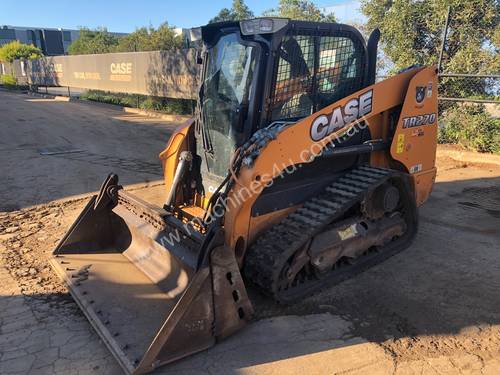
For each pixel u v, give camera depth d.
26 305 3.58
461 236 5.08
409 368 2.87
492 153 8.97
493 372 2.84
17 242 4.85
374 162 4.63
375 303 3.64
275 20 3.28
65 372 2.81
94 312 3.23
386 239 4.48
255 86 3.46
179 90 14.68
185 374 2.79
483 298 3.73
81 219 4.16
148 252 3.91
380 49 11.03
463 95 9.76
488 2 9.16
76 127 13.39
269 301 3.64
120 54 17.73
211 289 2.93
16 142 10.77
